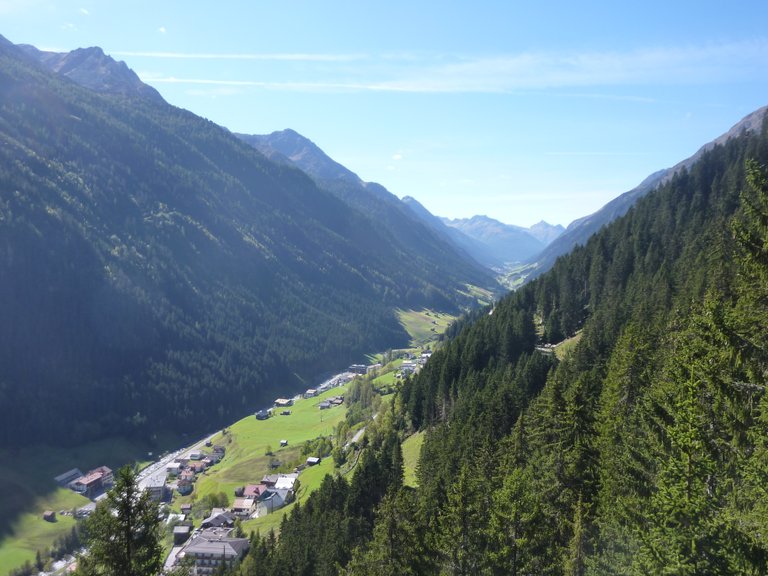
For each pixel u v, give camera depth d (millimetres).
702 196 136375
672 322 61781
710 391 23891
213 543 114438
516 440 50781
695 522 21641
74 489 179000
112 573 24156
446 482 59688
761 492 21812
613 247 143250
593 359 80188
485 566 34344
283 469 162125
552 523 38594
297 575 73750
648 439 33812
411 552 38469
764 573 19328
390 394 194000
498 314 136250
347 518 74125
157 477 177375
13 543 144250
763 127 147125
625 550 29328
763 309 22359
